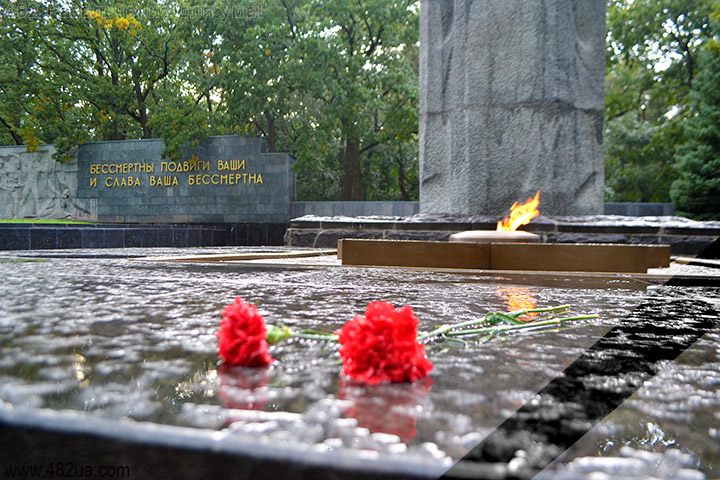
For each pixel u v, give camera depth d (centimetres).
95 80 2978
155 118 2591
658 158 2984
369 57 2817
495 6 1133
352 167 3094
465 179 1144
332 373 99
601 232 999
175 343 127
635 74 3162
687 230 966
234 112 2619
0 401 74
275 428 65
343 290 300
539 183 1114
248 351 101
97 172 2673
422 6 1238
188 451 57
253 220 2425
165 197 2550
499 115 1133
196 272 420
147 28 2806
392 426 67
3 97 3016
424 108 1228
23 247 966
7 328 148
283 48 2602
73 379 89
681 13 2727
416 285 354
